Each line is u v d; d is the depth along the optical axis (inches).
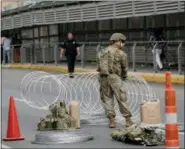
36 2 2267.5
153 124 670.5
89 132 682.8
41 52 2096.5
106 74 719.1
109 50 721.6
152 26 1727.4
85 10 1961.1
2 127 749.3
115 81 713.6
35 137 653.3
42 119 723.4
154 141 602.5
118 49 724.7
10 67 2287.2
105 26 1990.7
